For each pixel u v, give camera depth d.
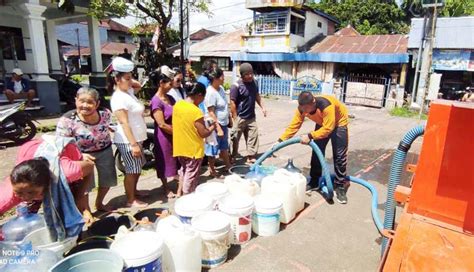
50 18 13.08
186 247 2.29
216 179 4.59
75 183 2.92
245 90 4.91
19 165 2.11
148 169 5.10
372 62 13.59
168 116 3.79
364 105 14.02
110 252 1.96
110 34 36.72
